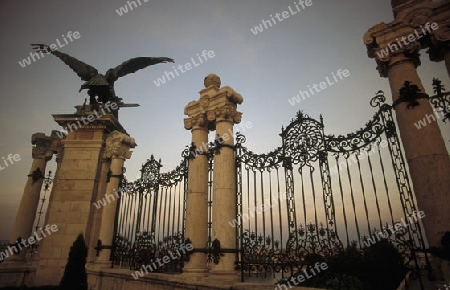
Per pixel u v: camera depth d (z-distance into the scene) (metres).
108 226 13.46
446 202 5.65
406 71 6.88
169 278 9.17
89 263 13.70
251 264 7.93
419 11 7.04
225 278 7.91
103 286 12.31
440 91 6.88
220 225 8.59
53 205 14.89
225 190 8.91
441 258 5.51
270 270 7.56
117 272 11.67
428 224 5.79
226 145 9.40
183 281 8.59
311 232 7.20
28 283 15.84
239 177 9.27
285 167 8.24
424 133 6.20
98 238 14.41
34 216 18.02
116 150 14.67
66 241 14.12
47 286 13.10
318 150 7.85
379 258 6.46
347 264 6.52
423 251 5.82
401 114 6.61
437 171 5.86
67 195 15.05
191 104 11.19
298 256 7.12
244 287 7.14
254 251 8.09
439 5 6.92
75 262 11.58
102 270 12.47
